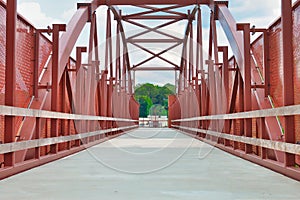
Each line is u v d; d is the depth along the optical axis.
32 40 6.33
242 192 3.18
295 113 3.77
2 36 4.87
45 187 3.42
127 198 2.92
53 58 6.32
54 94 6.28
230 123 8.01
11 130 4.10
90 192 3.18
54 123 6.14
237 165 5.23
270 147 4.71
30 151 5.38
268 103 6.17
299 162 4.82
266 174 4.30
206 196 3.01
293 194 3.10
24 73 5.96
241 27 6.39
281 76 5.62
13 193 3.13
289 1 4.25
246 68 6.31
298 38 4.81
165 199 2.89
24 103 5.97
